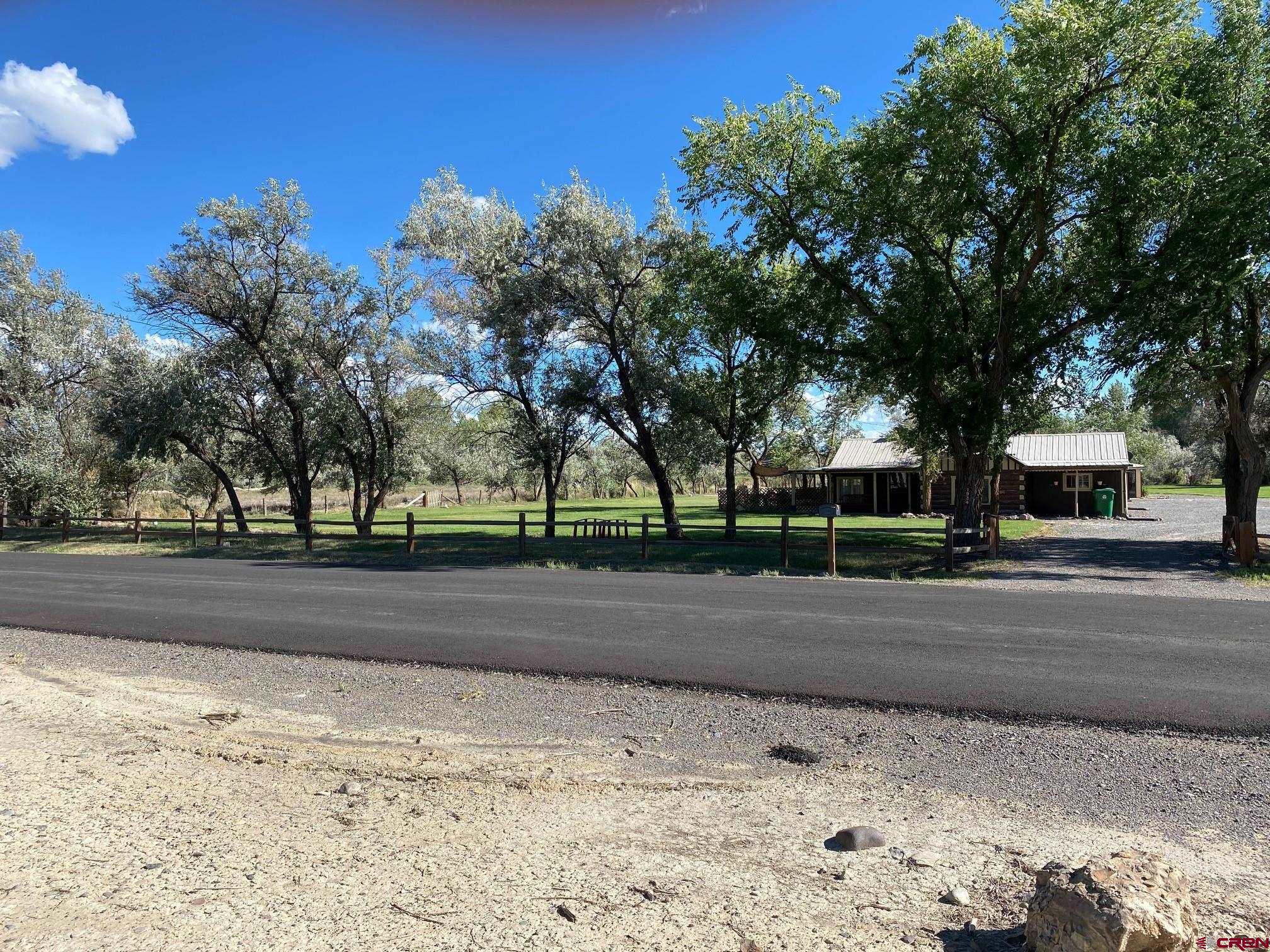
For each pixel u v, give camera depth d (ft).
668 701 21.62
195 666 26.84
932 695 21.22
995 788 15.34
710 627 31.17
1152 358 57.93
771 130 58.54
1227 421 68.49
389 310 86.12
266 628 32.96
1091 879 9.06
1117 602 35.94
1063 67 48.83
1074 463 123.03
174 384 86.99
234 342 88.89
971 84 50.52
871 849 12.62
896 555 53.98
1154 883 9.04
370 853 12.44
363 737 19.20
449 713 21.07
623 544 69.51
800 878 11.60
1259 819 13.62
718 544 67.51
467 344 80.28
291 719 20.71
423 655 27.37
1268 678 22.06
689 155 61.72
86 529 96.73
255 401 96.37
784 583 45.50
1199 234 51.93
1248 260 51.88
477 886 11.30
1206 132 53.88
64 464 104.94
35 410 102.37
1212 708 19.45
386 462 90.53
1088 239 57.98
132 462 110.83
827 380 69.62
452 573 52.80
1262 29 54.90
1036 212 55.72
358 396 88.74
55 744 18.42
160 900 10.87
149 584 48.29
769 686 22.57
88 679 25.23
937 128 51.93
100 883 11.41
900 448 133.18
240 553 70.79
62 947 9.70
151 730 19.60
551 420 77.36
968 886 11.30
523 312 74.90
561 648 27.94
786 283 66.49
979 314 63.41
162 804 14.62
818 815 14.16
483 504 207.10
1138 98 53.01
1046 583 44.45
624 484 231.30
